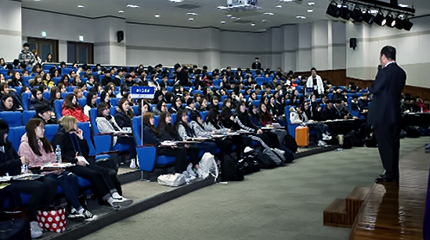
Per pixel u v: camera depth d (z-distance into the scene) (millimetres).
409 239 2770
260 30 23125
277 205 5188
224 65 22844
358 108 12812
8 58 14633
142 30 20375
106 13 17734
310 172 7477
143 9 16781
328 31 19594
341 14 12016
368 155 9625
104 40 18438
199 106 8953
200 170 6504
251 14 17891
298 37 20656
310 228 4250
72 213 4328
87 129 5500
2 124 3916
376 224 3064
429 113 14672
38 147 4305
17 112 6078
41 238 3643
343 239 3904
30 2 15469
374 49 18359
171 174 6020
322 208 5031
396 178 4348
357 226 3039
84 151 4812
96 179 4527
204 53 21672
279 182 6613
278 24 21125
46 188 3912
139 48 20328
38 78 9508
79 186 4488
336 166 8109
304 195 5707
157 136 6465
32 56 13305
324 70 19828
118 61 18688
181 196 5734
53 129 5094
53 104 7734
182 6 16078
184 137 6719
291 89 14680
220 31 22688
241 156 7941
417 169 5094
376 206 3502
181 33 21453
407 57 17359
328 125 11172
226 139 7688
